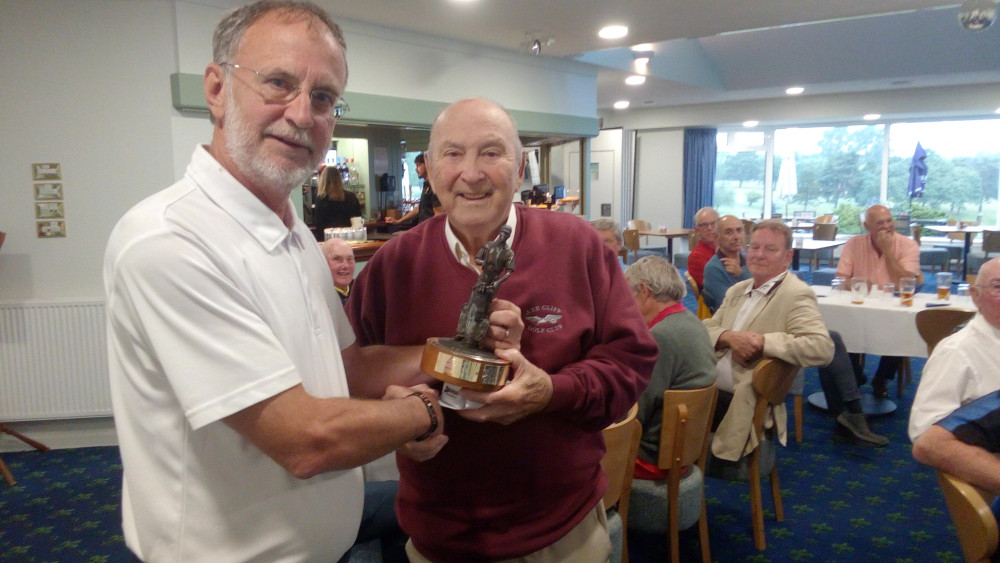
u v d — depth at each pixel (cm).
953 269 880
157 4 328
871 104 893
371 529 162
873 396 407
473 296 96
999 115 949
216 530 86
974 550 147
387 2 370
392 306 117
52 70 323
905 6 383
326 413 79
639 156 1078
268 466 88
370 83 425
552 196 592
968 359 166
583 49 503
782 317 262
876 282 423
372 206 622
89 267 338
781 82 772
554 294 110
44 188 330
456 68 480
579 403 103
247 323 79
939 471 157
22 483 307
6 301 329
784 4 377
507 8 382
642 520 212
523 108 542
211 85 89
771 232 269
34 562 239
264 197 92
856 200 1071
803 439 352
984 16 356
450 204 104
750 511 273
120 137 333
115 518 273
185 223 80
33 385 333
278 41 84
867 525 261
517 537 110
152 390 83
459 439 110
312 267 104
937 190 1020
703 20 412
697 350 210
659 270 217
